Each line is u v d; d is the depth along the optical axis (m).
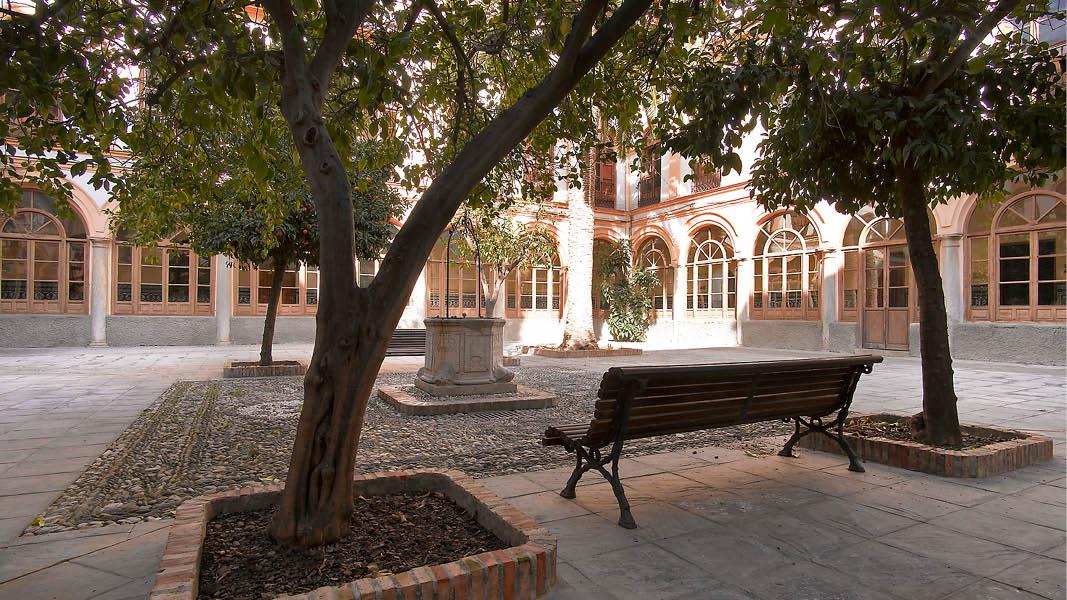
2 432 5.41
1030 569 2.57
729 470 4.21
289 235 9.07
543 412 6.82
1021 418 6.40
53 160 3.62
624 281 21.47
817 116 3.81
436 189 2.57
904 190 4.64
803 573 2.53
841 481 3.91
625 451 4.79
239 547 2.43
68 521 3.18
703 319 20.00
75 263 15.36
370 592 1.90
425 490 3.17
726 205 18.91
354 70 3.58
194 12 2.62
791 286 16.95
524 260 13.86
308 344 17.12
